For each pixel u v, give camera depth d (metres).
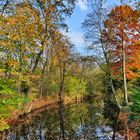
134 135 24.59
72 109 51.25
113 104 43.97
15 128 29.50
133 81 44.38
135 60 42.59
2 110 20.50
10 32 19.94
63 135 27.94
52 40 34.12
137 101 29.14
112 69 44.31
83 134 27.98
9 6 21.89
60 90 68.31
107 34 42.00
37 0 29.97
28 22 23.80
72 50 58.44
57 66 63.25
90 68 64.88
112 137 25.50
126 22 40.53
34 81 37.25
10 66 20.19
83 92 80.94
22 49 21.44
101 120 35.38
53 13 32.03
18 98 20.48
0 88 19.50
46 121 36.16
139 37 41.12
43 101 59.19
